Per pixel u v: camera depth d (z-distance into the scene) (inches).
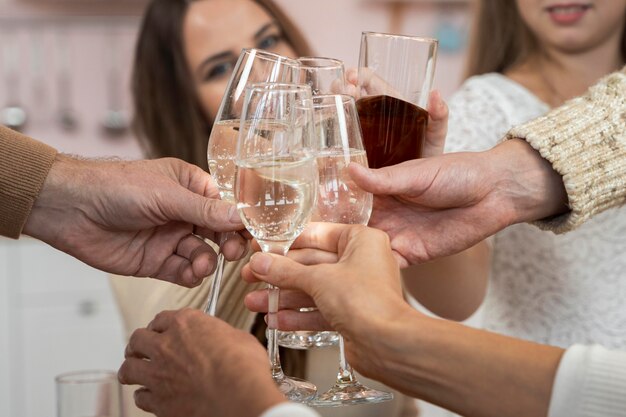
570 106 66.9
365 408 83.8
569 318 92.3
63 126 192.1
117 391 58.7
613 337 91.1
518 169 64.0
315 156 52.4
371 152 63.4
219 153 59.2
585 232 91.4
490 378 45.9
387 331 47.4
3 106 190.4
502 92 96.1
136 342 51.5
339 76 62.6
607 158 64.2
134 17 192.5
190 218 60.1
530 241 92.9
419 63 62.5
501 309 95.3
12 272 158.1
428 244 64.6
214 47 110.3
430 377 47.2
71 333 161.0
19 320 158.7
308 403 53.3
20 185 61.4
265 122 51.3
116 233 64.2
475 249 87.2
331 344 62.5
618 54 98.7
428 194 60.9
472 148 93.0
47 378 160.7
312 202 52.5
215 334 48.6
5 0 189.0
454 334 47.0
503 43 102.1
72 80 192.1
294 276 51.5
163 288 74.0
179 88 112.3
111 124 192.5
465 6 196.4
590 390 43.4
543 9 94.9
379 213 65.1
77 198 62.1
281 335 62.9
